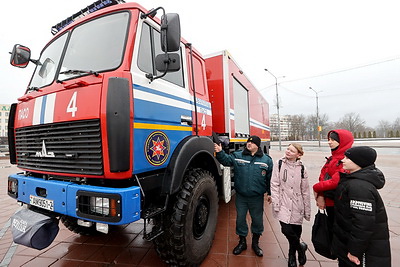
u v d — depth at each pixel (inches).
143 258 112.2
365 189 69.0
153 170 93.4
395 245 125.7
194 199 100.8
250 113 246.2
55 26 126.3
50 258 112.5
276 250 120.4
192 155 107.0
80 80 83.9
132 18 90.8
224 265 106.4
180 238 92.7
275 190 106.1
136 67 86.6
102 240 131.8
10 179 105.9
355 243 67.7
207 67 178.1
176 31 85.9
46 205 87.0
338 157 92.4
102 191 73.4
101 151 76.2
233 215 175.3
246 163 116.7
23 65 123.6
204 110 136.6
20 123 107.0
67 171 84.9
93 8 116.5
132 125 79.4
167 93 100.9
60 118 85.7
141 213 83.4
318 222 92.0
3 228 153.5
